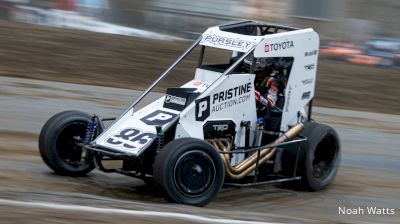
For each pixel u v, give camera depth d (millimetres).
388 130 23234
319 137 14977
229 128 14164
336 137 15453
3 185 13023
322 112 25828
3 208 9930
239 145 14391
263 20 45688
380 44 42656
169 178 12312
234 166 14156
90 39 36312
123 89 27438
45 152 14133
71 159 14453
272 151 14555
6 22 39031
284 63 15180
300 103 15492
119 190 13844
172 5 44031
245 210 13219
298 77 15336
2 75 27578
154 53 35094
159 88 28688
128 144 13242
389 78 35531
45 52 32594
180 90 13977
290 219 11812
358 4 46281
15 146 16703
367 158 18781
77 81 28234
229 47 14398
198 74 14695
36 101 22641
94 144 13547
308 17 45812
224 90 13969
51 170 14812
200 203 12656
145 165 13438
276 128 14930
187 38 43781
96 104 23250
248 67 14688
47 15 43062
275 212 13344
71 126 14312
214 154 12828
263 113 14859
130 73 30922
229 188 15008
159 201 13211
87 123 14414
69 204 10758
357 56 41812
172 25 43969
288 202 14227
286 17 46062
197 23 44188
